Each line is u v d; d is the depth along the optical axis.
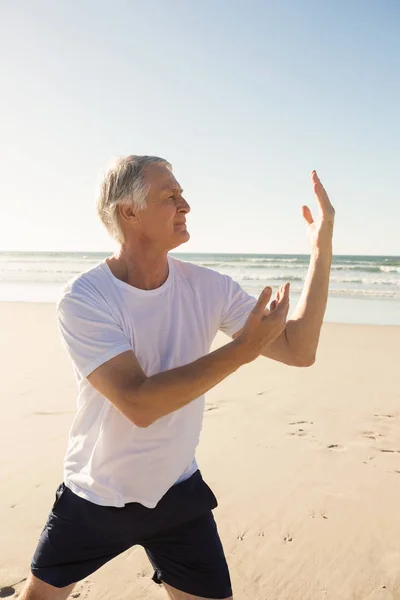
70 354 1.73
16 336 10.86
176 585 1.95
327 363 8.17
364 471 4.15
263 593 2.79
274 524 3.41
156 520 1.86
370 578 2.88
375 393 6.38
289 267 35.88
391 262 34.25
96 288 1.77
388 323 13.58
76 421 1.88
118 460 1.81
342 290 22.81
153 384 1.52
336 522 3.42
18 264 44.22
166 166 1.81
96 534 1.85
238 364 1.51
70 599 2.73
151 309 1.83
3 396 6.21
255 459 4.41
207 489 1.95
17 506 3.60
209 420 5.41
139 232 1.79
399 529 3.32
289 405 5.90
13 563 3.00
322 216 1.95
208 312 1.95
